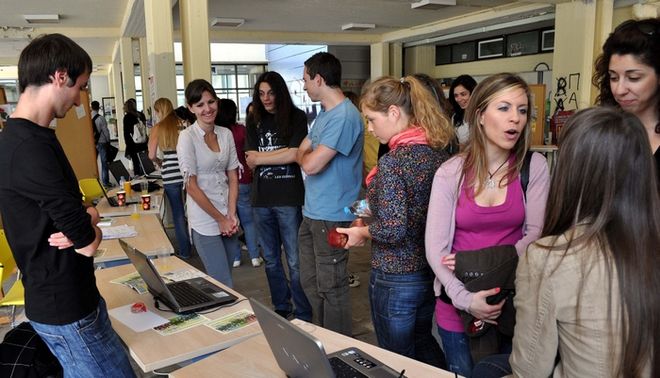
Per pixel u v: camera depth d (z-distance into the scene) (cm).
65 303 156
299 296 317
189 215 296
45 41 147
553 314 98
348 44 1475
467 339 174
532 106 162
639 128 97
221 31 1283
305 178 271
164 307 204
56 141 152
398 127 187
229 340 175
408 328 192
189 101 285
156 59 577
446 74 1495
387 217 176
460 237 170
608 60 163
